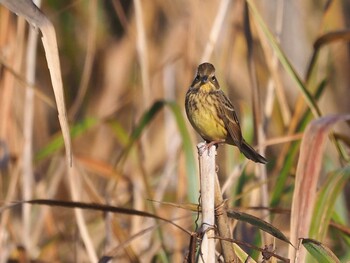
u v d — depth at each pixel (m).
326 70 14.77
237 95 14.60
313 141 7.86
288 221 11.87
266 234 9.24
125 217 12.80
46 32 6.75
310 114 11.05
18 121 13.92
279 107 12.38
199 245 7.55
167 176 12.97
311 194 7.82
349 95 15.93
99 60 17.16
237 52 14.37
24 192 12.02
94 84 17.12
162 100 11.34
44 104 16.69
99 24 17.28
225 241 7.76
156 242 11.41
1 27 11.95
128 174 14.95
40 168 14.29
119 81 16.56
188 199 11.45
